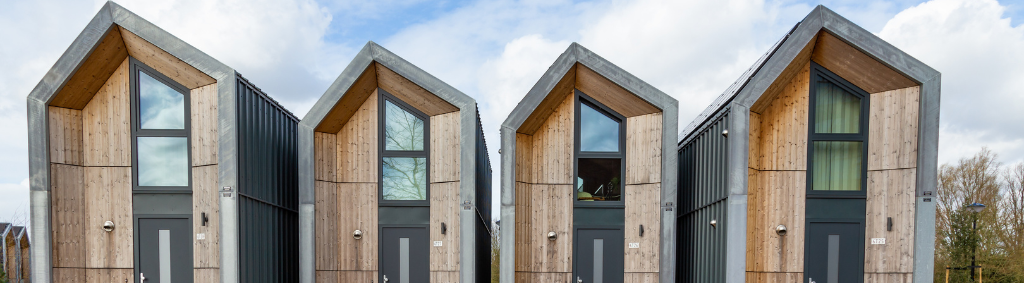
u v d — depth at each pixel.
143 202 11.93
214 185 11.62
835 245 11.48
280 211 14.16
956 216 26.94
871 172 11.40
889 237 11.21
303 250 11.84
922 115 10.75
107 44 11.23
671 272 11.45
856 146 11.58
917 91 10.92
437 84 11.55
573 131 12.22
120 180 11.95
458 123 12.05
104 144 11.92
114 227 11.91
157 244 11.87
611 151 12.25
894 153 11.19
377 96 12.71
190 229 11.79
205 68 11.12
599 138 12.31
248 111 11.98
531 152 12.23
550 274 12.08
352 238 12.51
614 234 12.10
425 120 12.56
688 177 14.90
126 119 11.95
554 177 12.21
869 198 11.41
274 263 13.52
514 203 11.47
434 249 12.28
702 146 13.48
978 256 25.97
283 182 14.52
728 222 10.94
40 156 11.17
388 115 12.72
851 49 10.84
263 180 12.87
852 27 10.59
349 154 12.63
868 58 10.83
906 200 11.07
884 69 10.86
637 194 12.02
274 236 13.58
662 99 11.34
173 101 12.03
